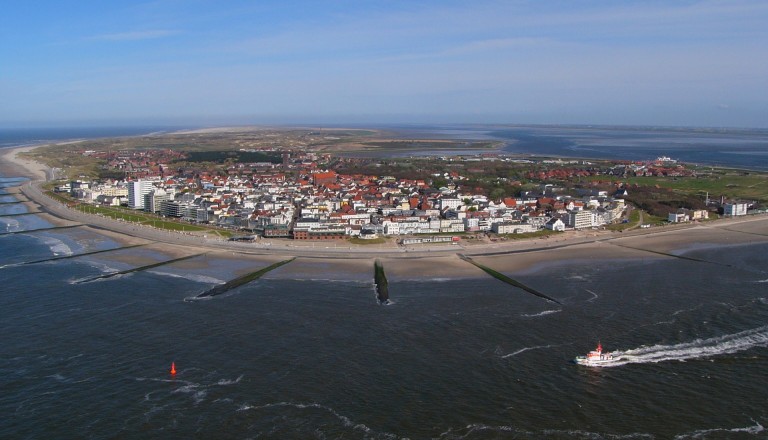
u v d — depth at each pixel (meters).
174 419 151.25
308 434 144.75
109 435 144.62
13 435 144.38
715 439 142.62
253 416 152.50
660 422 149.75
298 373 175.38
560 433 145.00
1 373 176.12
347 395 162.38
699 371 176.62
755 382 169.62
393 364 180.88
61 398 161.75
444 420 150.25
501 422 149.50
